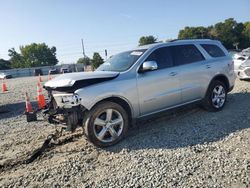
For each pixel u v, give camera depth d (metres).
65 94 5.29
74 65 82.88
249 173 3.94
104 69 6.32
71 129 5.25
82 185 4.08
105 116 5.42
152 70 6.07
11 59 132.88
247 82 11.70
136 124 6.28
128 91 5.63
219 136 5.47
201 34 86.94
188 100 6.69
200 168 4.22
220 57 7.55
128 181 4.05
